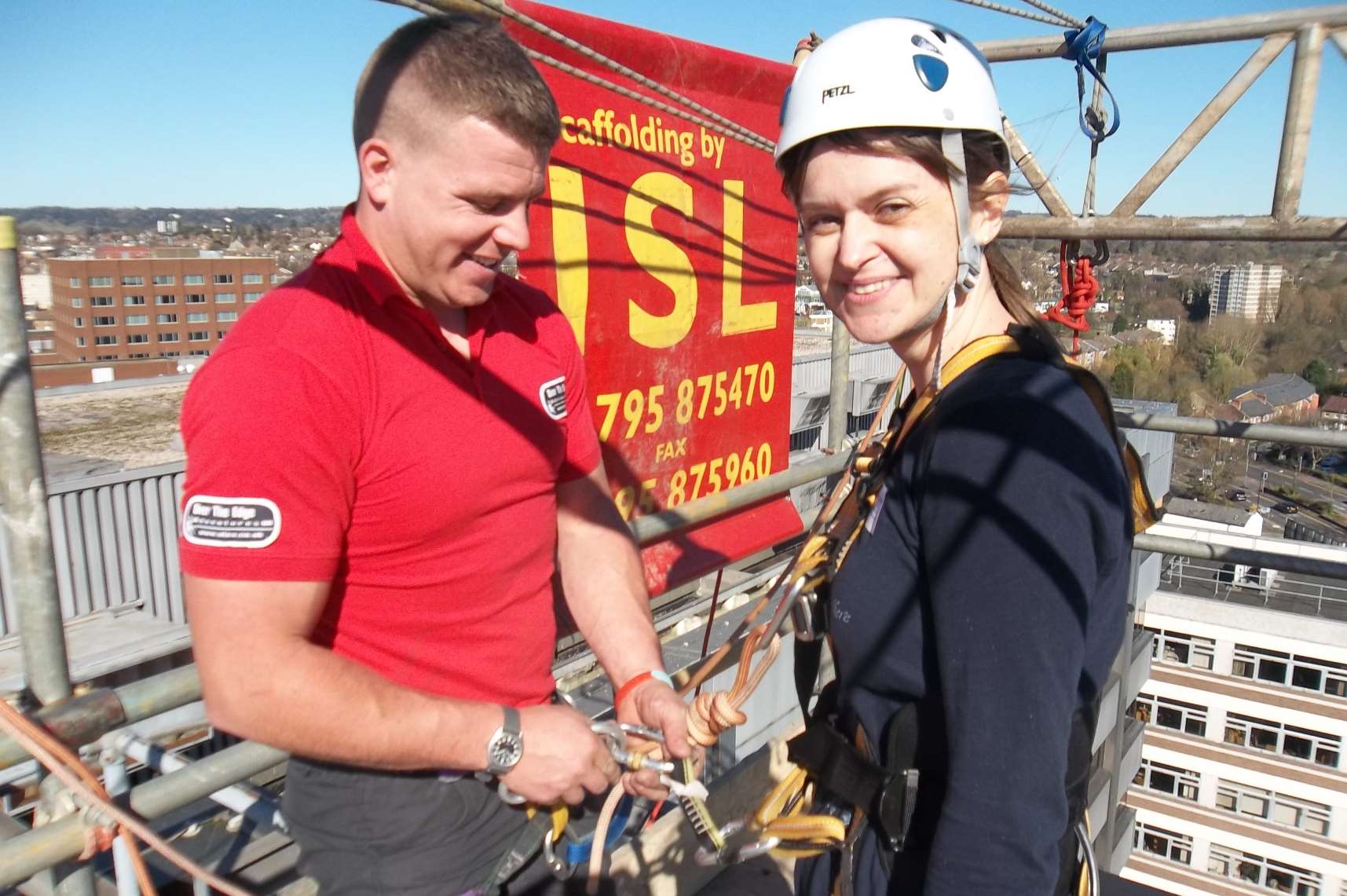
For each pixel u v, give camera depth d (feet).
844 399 11.89
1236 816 59.00
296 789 5.45
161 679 5.24
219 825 8.43
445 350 4.89
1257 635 57.93
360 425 4.58
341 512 4.58
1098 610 4.04
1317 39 8.26
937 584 3.78
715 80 9.83
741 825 5.25
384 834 5.27
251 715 4.25
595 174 8.79
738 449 10.96
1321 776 57.06
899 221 4.17
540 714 4.96
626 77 8.36
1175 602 60.03
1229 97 8.71
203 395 4.30
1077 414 3.75
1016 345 4.12
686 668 7.33
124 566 34.14
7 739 4.64
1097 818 21.95
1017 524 3.58
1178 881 61.00
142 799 5.04
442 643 5.20
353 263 4.72
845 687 4.59
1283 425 10.28
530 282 8.32
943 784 4.13
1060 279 8.46
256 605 4.25
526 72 4.60
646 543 8.23
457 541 5.04
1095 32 9.05
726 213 10.29
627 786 5.49
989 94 4.26
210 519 4.23
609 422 9.32
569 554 6.26
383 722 4.45
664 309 9.70
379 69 4.54
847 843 4.63
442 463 4.82
